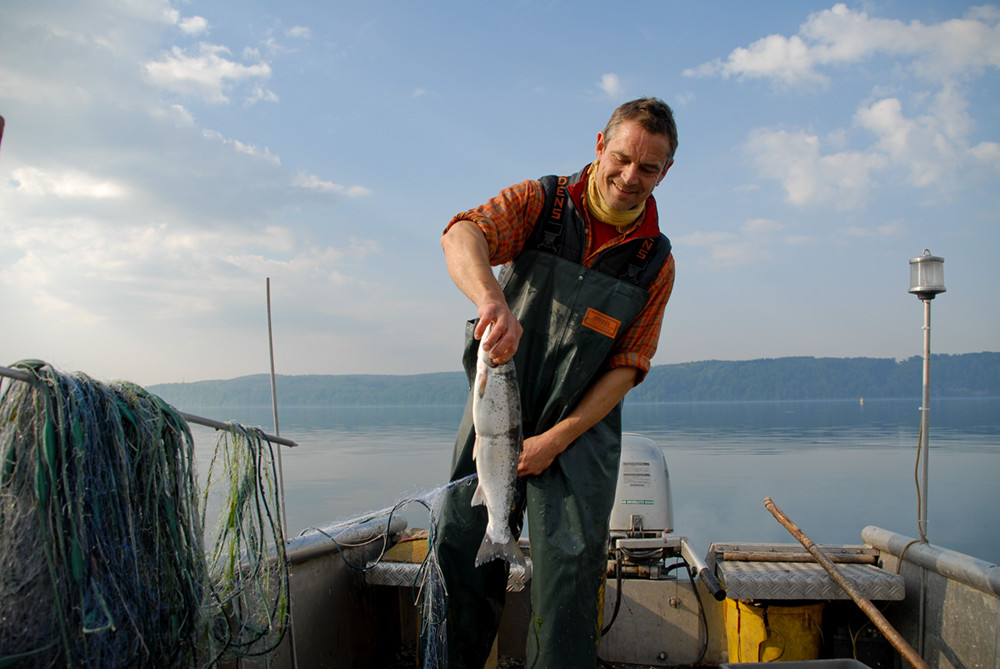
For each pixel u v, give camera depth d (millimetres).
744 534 16984
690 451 46781
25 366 1816
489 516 2998
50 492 1757
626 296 3148
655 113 2885
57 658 1760
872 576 3789
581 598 2969
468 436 3305
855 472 33000
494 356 2680
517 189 3217
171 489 2117
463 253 2896
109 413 1928
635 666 4387
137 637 1890
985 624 3227
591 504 3111
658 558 4531
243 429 2555
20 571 1742
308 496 21672
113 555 1856
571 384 3148
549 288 3191
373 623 4375
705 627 4336
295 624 3496
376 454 41812
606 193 3068
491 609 3309
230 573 2555
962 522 19750
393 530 4691
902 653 3076
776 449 48375
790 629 3912
